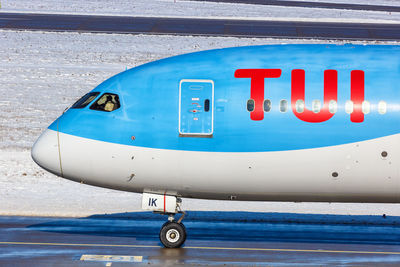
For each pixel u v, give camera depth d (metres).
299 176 79.62
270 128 78.56
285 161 78.88
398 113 78.38
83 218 105.38
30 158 152.25
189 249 84.94
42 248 84.75
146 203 84.38
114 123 81.25
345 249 86.75
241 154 78.94
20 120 179.50
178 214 109.19
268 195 82.56
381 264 79.06
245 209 115.19
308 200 84.50
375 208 118.25
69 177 84.00
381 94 78.88
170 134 79.94
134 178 81.81
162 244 87.62
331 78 79.62
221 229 98.50
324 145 78.38
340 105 78.56
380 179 79.50
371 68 80.56
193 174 80.50
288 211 114.44
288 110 78.69
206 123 79.50
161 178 81.25
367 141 78.25
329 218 108.62
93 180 83.19
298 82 79.56
